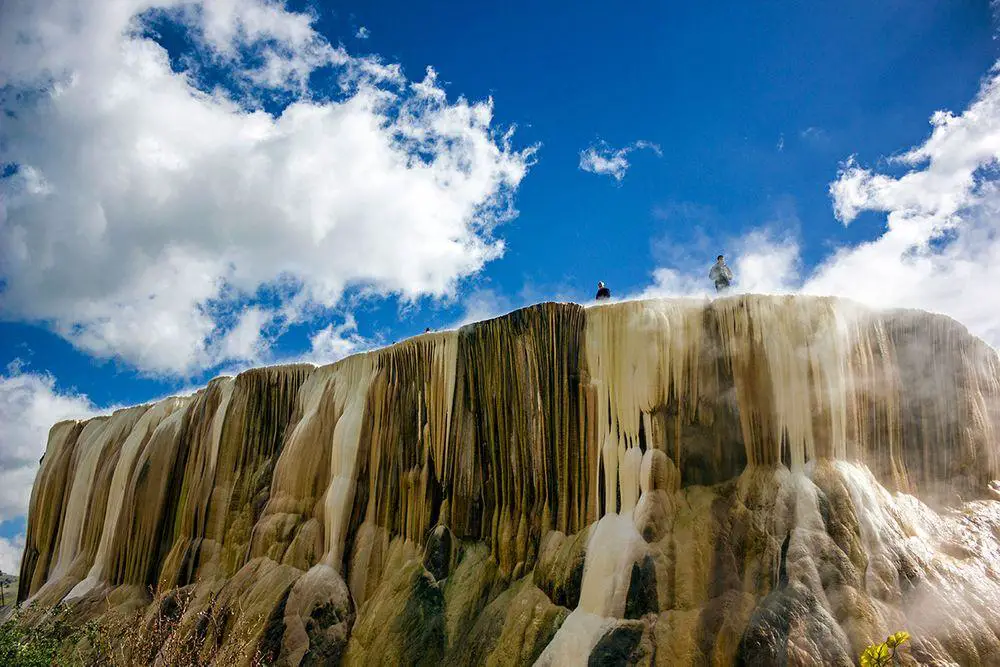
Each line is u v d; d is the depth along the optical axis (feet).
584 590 67.46
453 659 71.51
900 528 64.13
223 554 97.40
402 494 86.89
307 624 80.84
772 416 70.18
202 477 105.29
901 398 72.43
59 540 129.49
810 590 59.36
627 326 76.48
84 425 138.41
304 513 92.68
